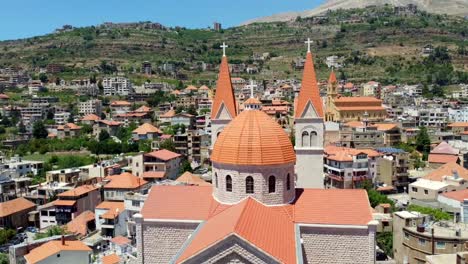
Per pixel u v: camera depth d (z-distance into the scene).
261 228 47.09
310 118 82.38
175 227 57.62
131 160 168.38
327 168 158.50
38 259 82.94
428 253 78.38
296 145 83.62
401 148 187.88
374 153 157.12
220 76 84.31
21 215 134.75
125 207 114.69
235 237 42.38
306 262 54.81
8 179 161.50
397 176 158.25
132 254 95.12
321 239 54.56
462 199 109.00
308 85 82.19
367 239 53.47
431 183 125.88
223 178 56.66
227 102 83.56
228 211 52.75
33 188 158.50
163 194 60.56
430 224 85.44
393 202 127.38
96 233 117.56
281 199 55.94
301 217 55.22
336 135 185.62
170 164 164.00
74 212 130.00
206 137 198.25
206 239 45.59
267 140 55.44
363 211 54.72
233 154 55.19
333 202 56.47
